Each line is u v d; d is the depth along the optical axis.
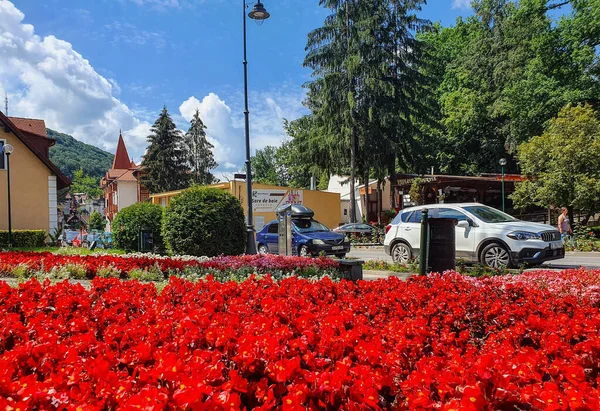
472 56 41.09
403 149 33.03
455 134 44.66
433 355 2.81
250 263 9.66
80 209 95.44
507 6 39.31
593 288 5.64
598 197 21.31
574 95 30.05
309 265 9.38
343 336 2.92
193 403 1.82
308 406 1.99
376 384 2.16
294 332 3.32
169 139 56.22
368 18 29.06
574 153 22.00
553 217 27.80
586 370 2.59
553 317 3.98
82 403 1.96
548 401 1.92
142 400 1.81
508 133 39.53
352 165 30.52
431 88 41.19
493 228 10.88
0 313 4.07
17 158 21.81
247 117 14.88
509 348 2.93
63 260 9.76
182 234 12.23
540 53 33.59
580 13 31.64
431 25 33.06
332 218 36.38
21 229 21.66
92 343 3.00
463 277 6.69
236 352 2.65
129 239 19.00
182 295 5.03
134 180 62.62
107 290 5.35
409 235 12.57
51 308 4.39
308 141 32.31
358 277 9.42
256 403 2.18
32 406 1.94
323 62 30.17
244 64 15.02
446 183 33.28
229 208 12.73
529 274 7.86
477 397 1.88
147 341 2.99
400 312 4.26
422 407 1.92
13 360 2.53
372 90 29.91
